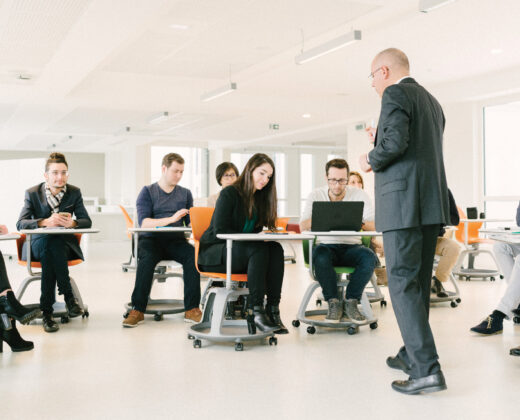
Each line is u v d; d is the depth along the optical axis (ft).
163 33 23.21
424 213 7.80
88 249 37.32
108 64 28.78
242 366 9.45
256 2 19.67
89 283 20.39
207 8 20.25
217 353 10.36
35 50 24.13
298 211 62.95
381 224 8.07
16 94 32.94
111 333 12.14
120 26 20.88
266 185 11.81
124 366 9.45
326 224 12.34
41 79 29.40
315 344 11.07
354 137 41.83
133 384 8.42
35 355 10.18
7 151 63.57
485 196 32.60
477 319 13.70
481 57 26.94
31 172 30.45
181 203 15.02
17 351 10.46
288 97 37.52
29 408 7.36
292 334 12.03
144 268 13.25
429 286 8.60
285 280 21.40
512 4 19.98
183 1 19.54
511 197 31.37
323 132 48.03
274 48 25.58
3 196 31.48
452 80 31.83
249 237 10.00
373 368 9.31
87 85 32.32
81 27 20.98
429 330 7.91
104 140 55.83
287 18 21.44
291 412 7.23
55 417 7.03
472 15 21.08
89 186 66.90
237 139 55.52
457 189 32.99
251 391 8.09
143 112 39.55
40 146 61.21
